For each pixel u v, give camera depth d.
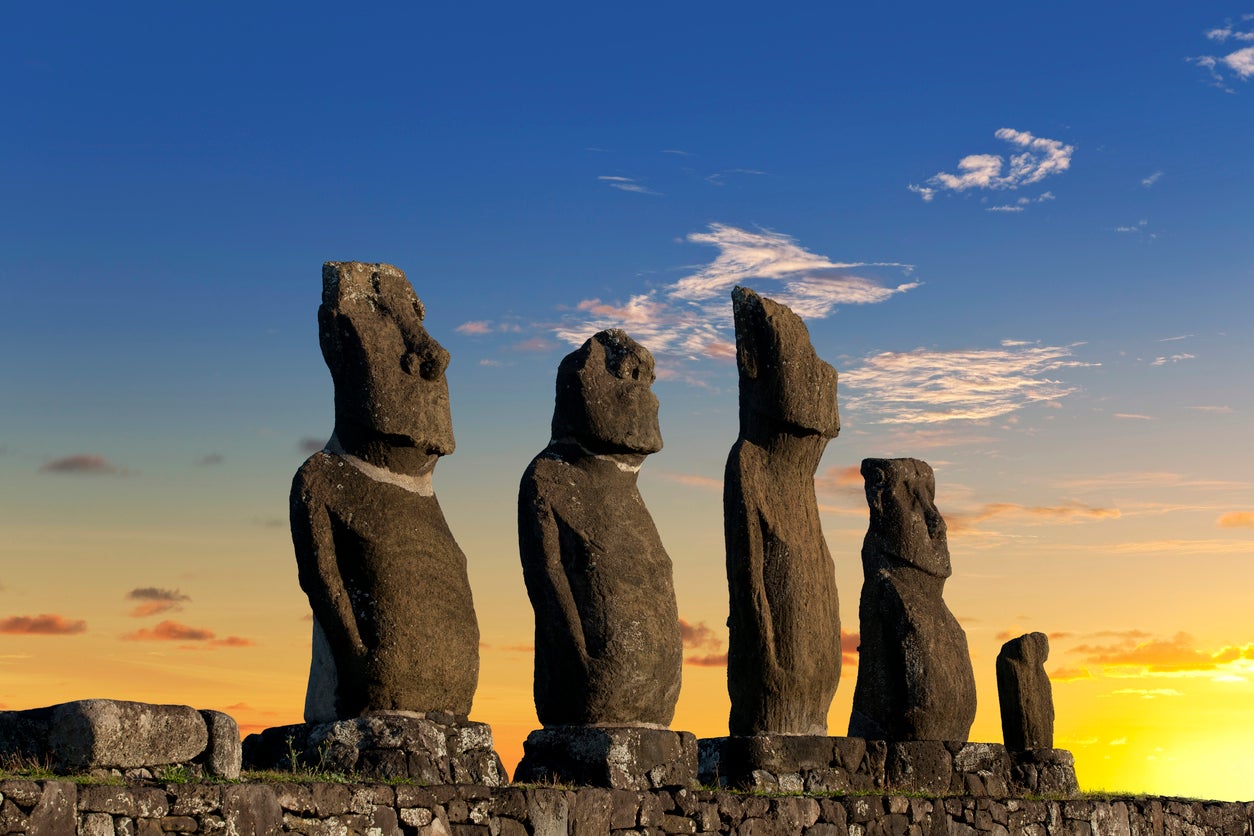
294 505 12.02
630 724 13.17
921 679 16.66
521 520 13.52
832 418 16.06
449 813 10.82
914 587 17.17
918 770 16.25
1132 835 17.70
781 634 15.32
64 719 9.27
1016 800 16.20
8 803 8.23
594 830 11.80
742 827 13.16
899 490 17.47
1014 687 18.27
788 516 15.72
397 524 12.12
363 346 12.20
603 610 13.19
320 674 12.00
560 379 13.95
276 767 11.61
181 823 9.06
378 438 12.19
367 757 11.36
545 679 13.31
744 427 15.94
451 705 12.16
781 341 15.77
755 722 15.23
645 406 13.88
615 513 13.62
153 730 9.54
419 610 12.02
